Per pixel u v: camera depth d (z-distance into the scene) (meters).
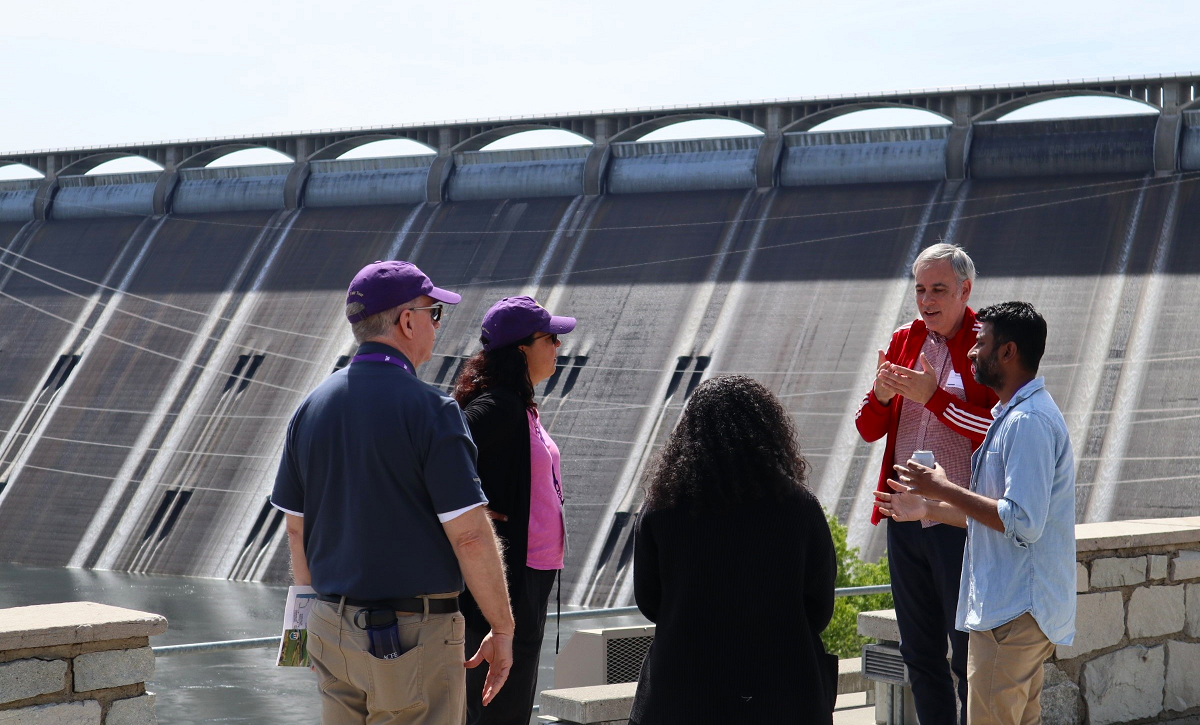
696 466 4.95
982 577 5.82
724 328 52.66
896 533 6.76
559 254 59.06
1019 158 52.16
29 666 5.73
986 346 5.80
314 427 4.86
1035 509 5.50
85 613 6.07
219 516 56.97
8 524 61.22
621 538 48.31
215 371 62.59
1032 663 5.78
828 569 5.02
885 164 54.75
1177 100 49.09
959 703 7.43
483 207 63.16
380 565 4.71
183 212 71.31
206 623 47.06
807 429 48.03
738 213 56.69
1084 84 50.50
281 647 5.04
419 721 4.76
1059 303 47.16
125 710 6.04
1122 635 8.24
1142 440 42.56
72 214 74.31
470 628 6.02
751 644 4.89
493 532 4.80
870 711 8.71
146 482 59.84
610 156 61.00
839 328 50.12
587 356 55.06
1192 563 8.58
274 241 66.81
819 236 53.88
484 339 6.25
